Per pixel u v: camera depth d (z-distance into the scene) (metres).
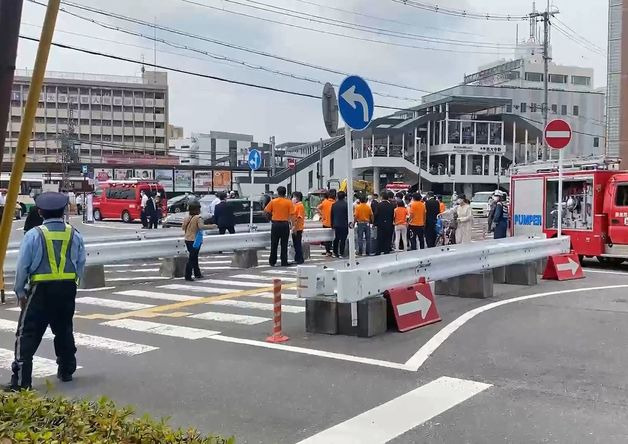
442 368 6.43
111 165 60.38
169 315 9.55
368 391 5.68
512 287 12.12
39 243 5.82
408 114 66.69
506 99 62.34
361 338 7.81
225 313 9.70
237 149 114.56
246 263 16.23
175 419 5.02
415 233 18.84
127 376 6.27
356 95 7.94
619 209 15.09
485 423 4.85
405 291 8.39
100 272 12.65
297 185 67.75
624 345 7.34
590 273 14.60
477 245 11.11
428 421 4.91
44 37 3.19
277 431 4.73
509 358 6.80
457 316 9.15
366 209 18.83
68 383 6.05
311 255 19.53
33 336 5.82
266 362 6.74
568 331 8.09
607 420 4.91
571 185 16.34
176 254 14.49
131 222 40.69
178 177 61.81
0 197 21.84
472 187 64.19
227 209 19.59
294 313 9.67
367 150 63.25
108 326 8.73
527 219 17.89
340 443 4.48
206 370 6.45
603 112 81.06
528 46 85.50
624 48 32.84
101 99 113.31
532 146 69.94
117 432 3.08
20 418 3.08
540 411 5.12
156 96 116.88
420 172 59.84
